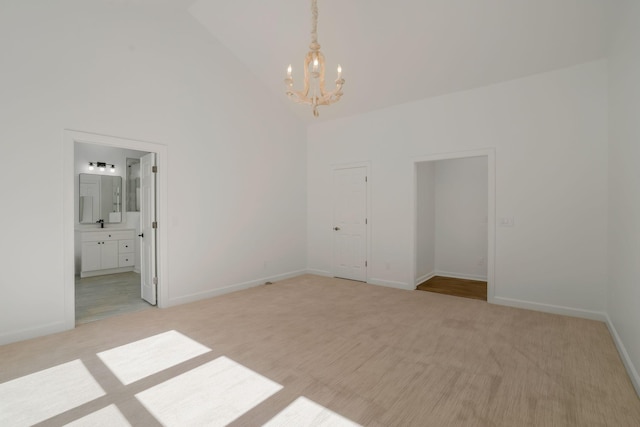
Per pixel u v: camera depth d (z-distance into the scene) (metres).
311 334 3.09
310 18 3.85
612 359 2.55
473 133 4.26
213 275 4.50
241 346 2.81
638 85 2.23
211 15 4.20
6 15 2.85
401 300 4.26
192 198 4.26
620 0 2.64
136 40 3.71
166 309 3.88
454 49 3.78
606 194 3.43
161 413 1.88
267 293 4.64
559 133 3.68
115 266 5.95
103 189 6.21
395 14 3.56
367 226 5.32
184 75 4.17
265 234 5.29
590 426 1.76
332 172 5.78
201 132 4.36
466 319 3.50
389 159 5.05
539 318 3.53
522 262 3.91
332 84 4.88
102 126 3.44
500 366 2.45
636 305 2.20
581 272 3.57
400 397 2.04
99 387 2.15
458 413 1.88
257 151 5.15
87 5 3.32
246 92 4.98
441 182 6.03
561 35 3.31
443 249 6.03
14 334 2.89
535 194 3.83
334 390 2.12
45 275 3.07
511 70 3.85
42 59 3.04
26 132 2.96
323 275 5.93
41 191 3.05
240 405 1.96
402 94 4.69
